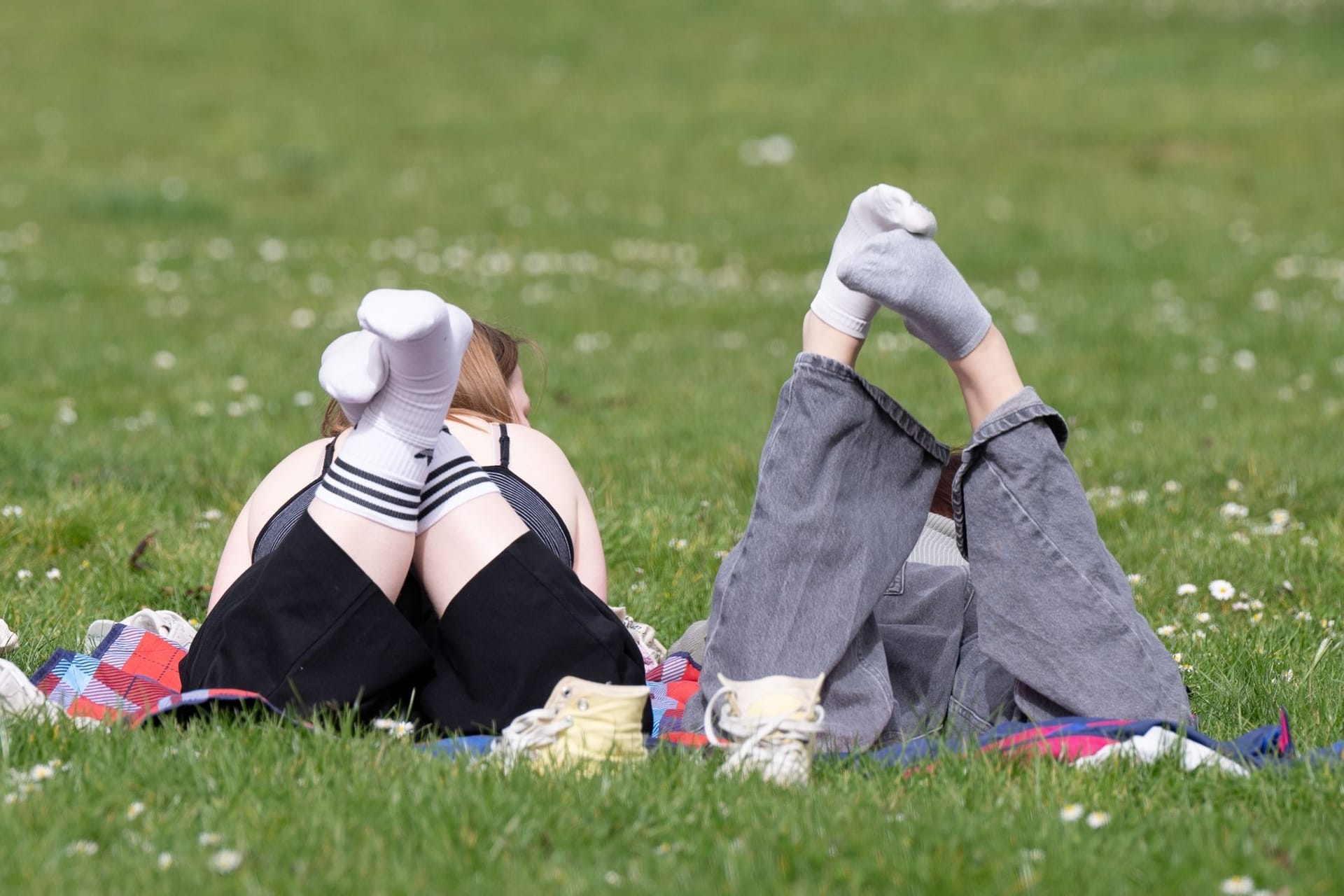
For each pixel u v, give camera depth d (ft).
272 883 30.94
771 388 112.68
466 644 38.88
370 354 37.11
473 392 46.39
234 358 122.01
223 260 178.40
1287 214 209.46
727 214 216.74
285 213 215.51
